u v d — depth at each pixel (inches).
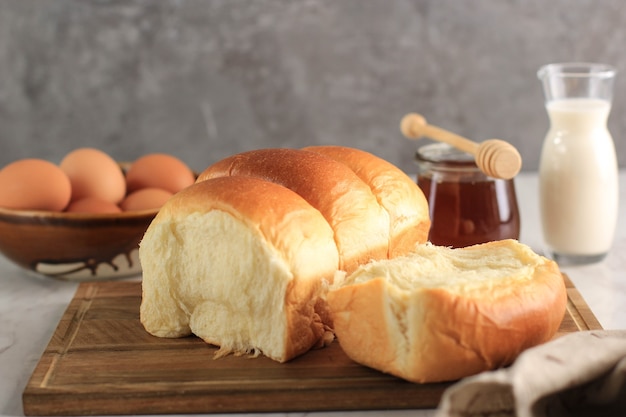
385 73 57.4
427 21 56.5
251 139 58.4
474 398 26.5
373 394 28.9
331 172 32.0
